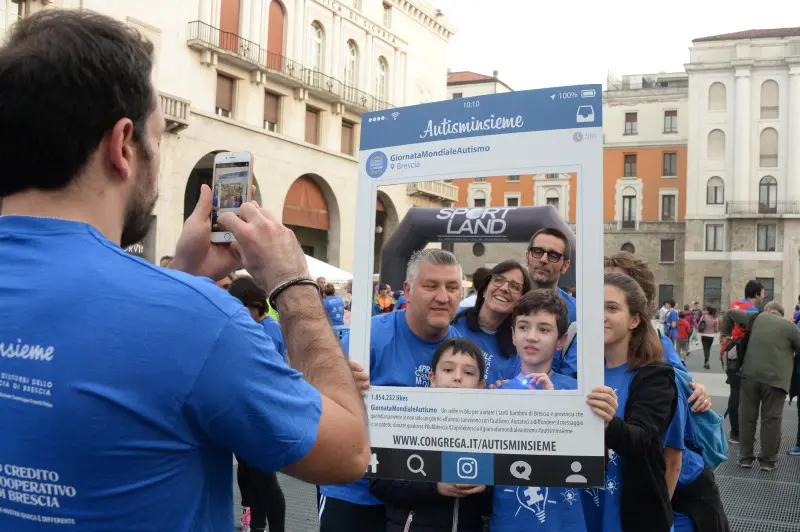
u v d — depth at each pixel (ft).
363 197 7.45
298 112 89.35
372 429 6.98
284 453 3.45
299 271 4.13
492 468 6.61
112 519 3.16
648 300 10.46
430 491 7.87
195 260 5.08
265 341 3.56
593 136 6.56
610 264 10.71
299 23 88.33
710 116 156.46
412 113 7.30
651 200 165.58
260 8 82.69
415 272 7.50
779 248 150.30
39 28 3.51
